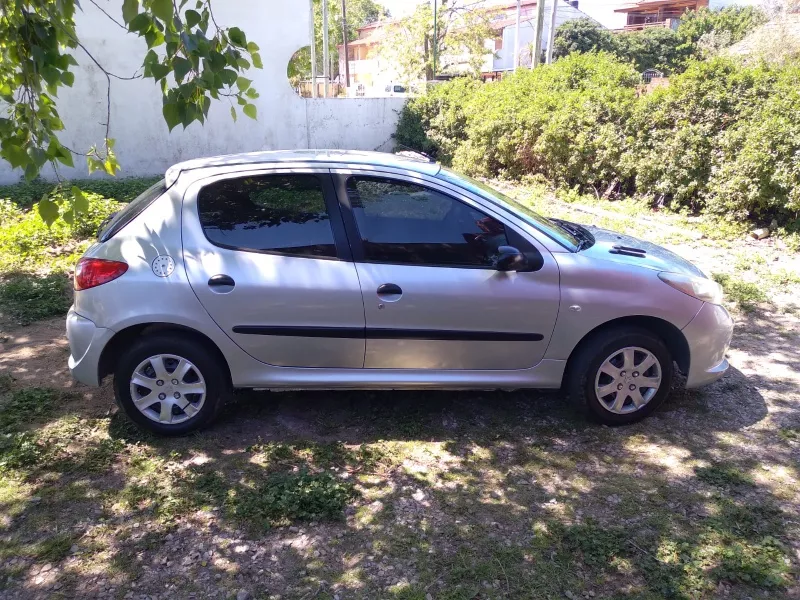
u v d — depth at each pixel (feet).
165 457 13.19
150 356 13.41
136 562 10.30
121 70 49.06
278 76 54.44
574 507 11.75
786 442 13.89
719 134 32.91
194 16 12.50
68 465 12.82
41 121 14.42
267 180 13.58
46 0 13.44
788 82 31.32
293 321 13.33
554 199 40.78
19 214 33.94
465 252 13.60
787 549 10.55
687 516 11.46
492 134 48.70
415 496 12.07
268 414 14.97
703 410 15.29
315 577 10.06
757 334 20.06
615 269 13.82
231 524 11.22
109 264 13.20
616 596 9.65
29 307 21.79
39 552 10.46
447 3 115.03
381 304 13.32
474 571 10.12
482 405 15.55
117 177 50.01
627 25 221.87
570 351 14.01
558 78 47.42
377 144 60.03
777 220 31.09
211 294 13.11
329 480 12.26
